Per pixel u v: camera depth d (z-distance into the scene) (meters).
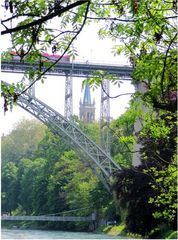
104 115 72.81
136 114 10.09
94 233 76.62
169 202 18.64
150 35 8.27
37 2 6.42
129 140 12.62
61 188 92.19
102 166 74.94
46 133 108.81
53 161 101.25
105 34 8.35
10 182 112.88
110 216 76.12
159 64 8.29
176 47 8.20
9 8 6.10
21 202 109.88
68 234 74.75
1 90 6.41
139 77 8.57
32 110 72.00
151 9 7.59
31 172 106.81
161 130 12.82
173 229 39.91
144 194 41.69
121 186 43.56
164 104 8.45
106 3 7.27
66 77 70.88
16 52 6.64
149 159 22.59
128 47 8.60
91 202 81.75
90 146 75.56
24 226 100.50
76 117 93.50
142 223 43.31
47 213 96.88
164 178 18.66
